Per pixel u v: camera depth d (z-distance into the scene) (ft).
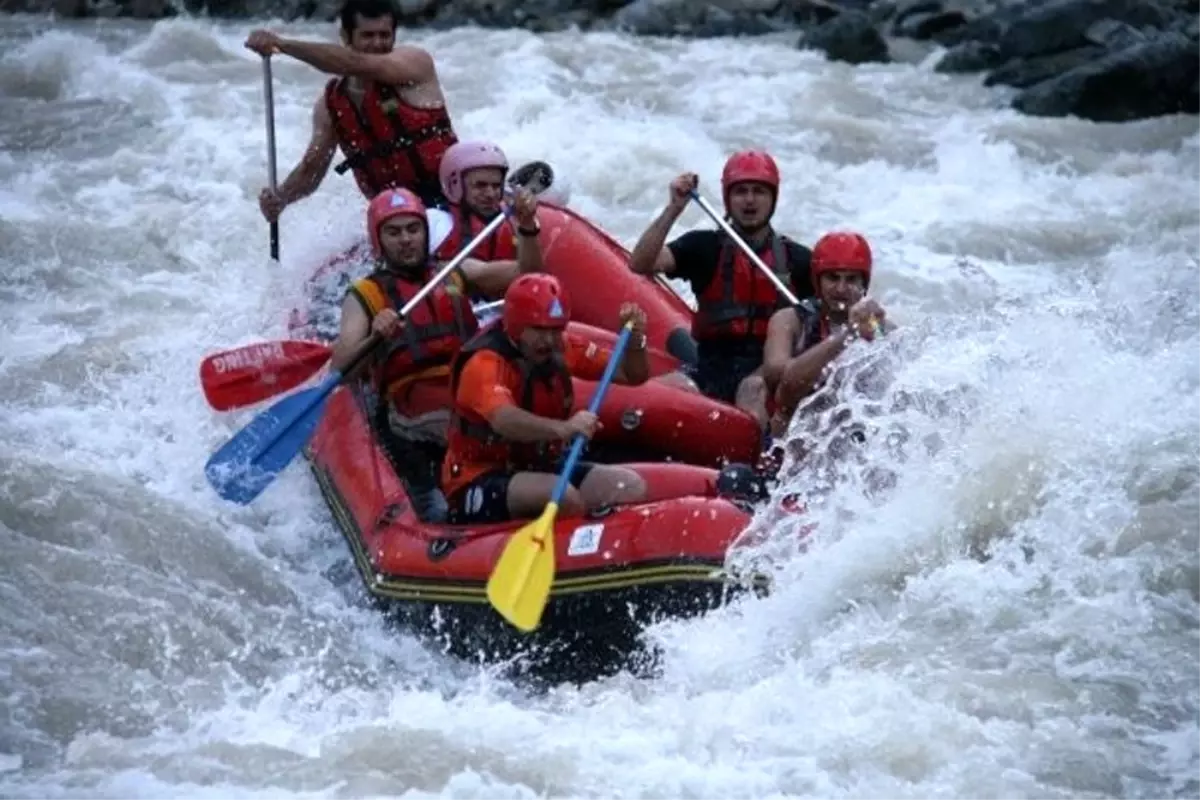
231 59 174.50
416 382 85.87
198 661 75.66
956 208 143.13
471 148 95.30
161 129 153.38
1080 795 63.67
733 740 67.26
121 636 75.82
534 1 195.00
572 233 99.96
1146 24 175.63
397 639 79.46
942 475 80.33
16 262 124.06
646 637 73.82
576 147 150.20
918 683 70.54
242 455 85.05
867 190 146.82
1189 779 64.75
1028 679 70.64
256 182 140.77
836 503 78.84
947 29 187.32
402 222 85.25
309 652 78.33
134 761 66.39
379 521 82.17
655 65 176.45
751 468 82.38
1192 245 134.51
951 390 83.97
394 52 103.19
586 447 86.28
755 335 92.48
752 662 72.84
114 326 114.52
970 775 64.69
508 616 70.64
